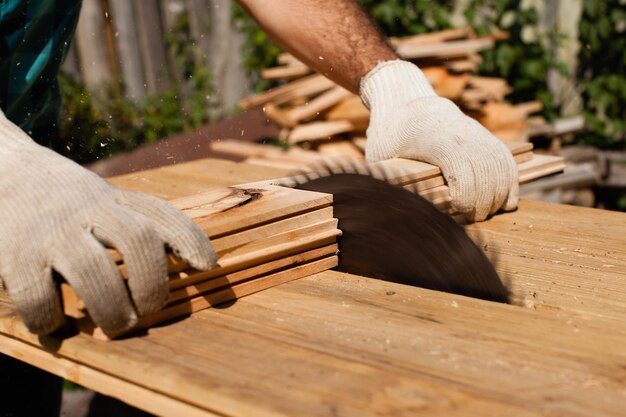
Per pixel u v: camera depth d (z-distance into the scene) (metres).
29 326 1.41
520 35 7.40
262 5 2.58
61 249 1.36
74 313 1.42
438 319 1.49
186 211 1.70
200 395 1.22
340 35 2.57
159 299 1.42
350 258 1.87
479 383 1.21
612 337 1.41
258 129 6.50
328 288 1.69
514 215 2.37
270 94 6.31
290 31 2.58
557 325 1.46
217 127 6.64
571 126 6.31
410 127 2.41
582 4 7.38
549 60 7.36
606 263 1.92
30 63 2.41
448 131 2.32
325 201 1.82
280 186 1.94
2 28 2.27
